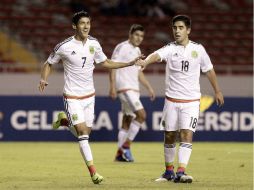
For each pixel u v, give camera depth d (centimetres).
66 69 3347
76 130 3316
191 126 3319
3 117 6372
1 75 7069
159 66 7875
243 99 6638
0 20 8500
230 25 9031
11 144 6100
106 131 6481
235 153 5297
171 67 3341
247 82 7319
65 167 4103
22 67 7825
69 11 8862
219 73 8194
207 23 9019
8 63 7900
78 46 3319
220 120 6625
